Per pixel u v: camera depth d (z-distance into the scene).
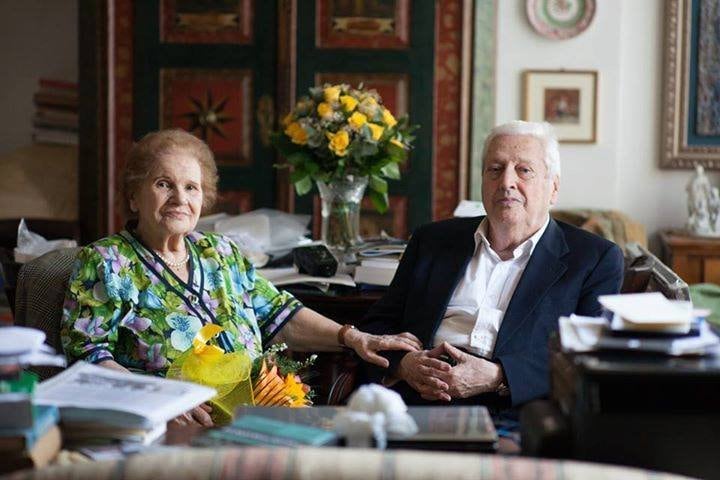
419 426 2.04
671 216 6.17
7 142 6.58
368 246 4.00
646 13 6.09
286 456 1.58
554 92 6.02
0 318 4.65
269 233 4.05
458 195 5.80
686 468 1.89
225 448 1.64
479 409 2.17
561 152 6.09
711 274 5.70
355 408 2.01
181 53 5.80
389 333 3.24
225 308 3.01
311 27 5.75
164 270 2.97
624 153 6.16
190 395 2.13
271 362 2.98
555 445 1.92
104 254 2.93
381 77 5.77
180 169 2.97
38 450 1.87
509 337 3.01
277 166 4.10
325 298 3.61
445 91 5.77
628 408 1.88
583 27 5.98
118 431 2.05
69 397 2.07
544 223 3.16
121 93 5.82
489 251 3.15
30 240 4.24
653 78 6.12
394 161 4.00
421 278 3.22
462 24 5.74
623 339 1.94
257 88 5.81
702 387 1.87
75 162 6.27
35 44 6.54
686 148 6.11
